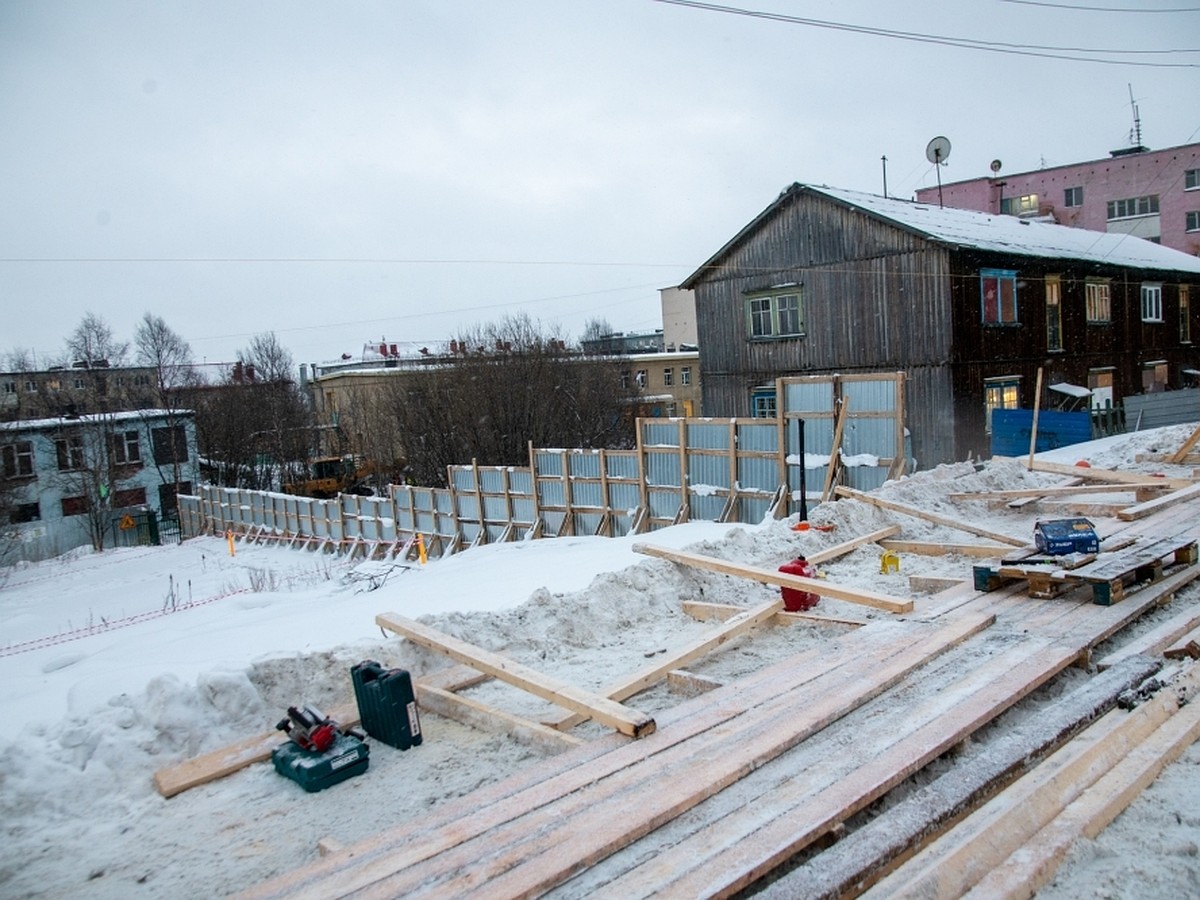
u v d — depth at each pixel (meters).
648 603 7.39
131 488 37.25
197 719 5.15
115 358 44.44
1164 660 5.06
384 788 4.54
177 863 3.95
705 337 25.86
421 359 41.09
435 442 34.38
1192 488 9.86
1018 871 3.01
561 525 18.66
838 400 13.49
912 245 20.05
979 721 4.36
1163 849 3.17
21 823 4.33
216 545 30.03
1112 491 10.29
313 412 45.38
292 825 4.22
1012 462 12.79
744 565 7.45
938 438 19.98
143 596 20.16
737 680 5.40
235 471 41.66
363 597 10.78
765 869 3.20
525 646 6.56
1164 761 3.81
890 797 3.87
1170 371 29.25
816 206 22.19
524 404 34.69
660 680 5.71
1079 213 43.12
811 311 22.59
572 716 5.18
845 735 4.29
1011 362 21.45
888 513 9.99
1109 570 6.23
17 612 19.23
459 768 4.72
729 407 25.33
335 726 4.81
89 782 4.65
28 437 34.50
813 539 9.01
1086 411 19.36
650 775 3.96
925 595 7.27
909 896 2.86
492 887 3.17
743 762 3.98
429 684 5.80
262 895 3.30
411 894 3.20
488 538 20.89
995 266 20.89
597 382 37.91
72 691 6.10
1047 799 3.46
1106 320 25.67
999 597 6.52
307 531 27.64
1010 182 44.75
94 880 3.84
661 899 3.03
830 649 5.54
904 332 20.48
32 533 34.16
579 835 3.47
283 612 11.04
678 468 16.03
